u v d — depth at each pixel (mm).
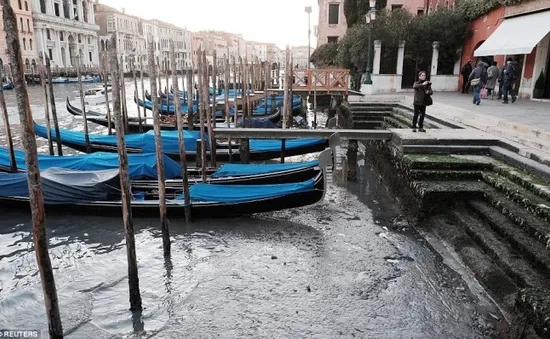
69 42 67312
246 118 15812
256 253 7340
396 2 31188
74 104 27906
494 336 5027
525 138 8898
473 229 6816
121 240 7883
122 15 77375
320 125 21438
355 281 6379
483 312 5449
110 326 5500
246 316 5648
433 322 5379
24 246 7723
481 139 9422
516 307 4641
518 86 17094
